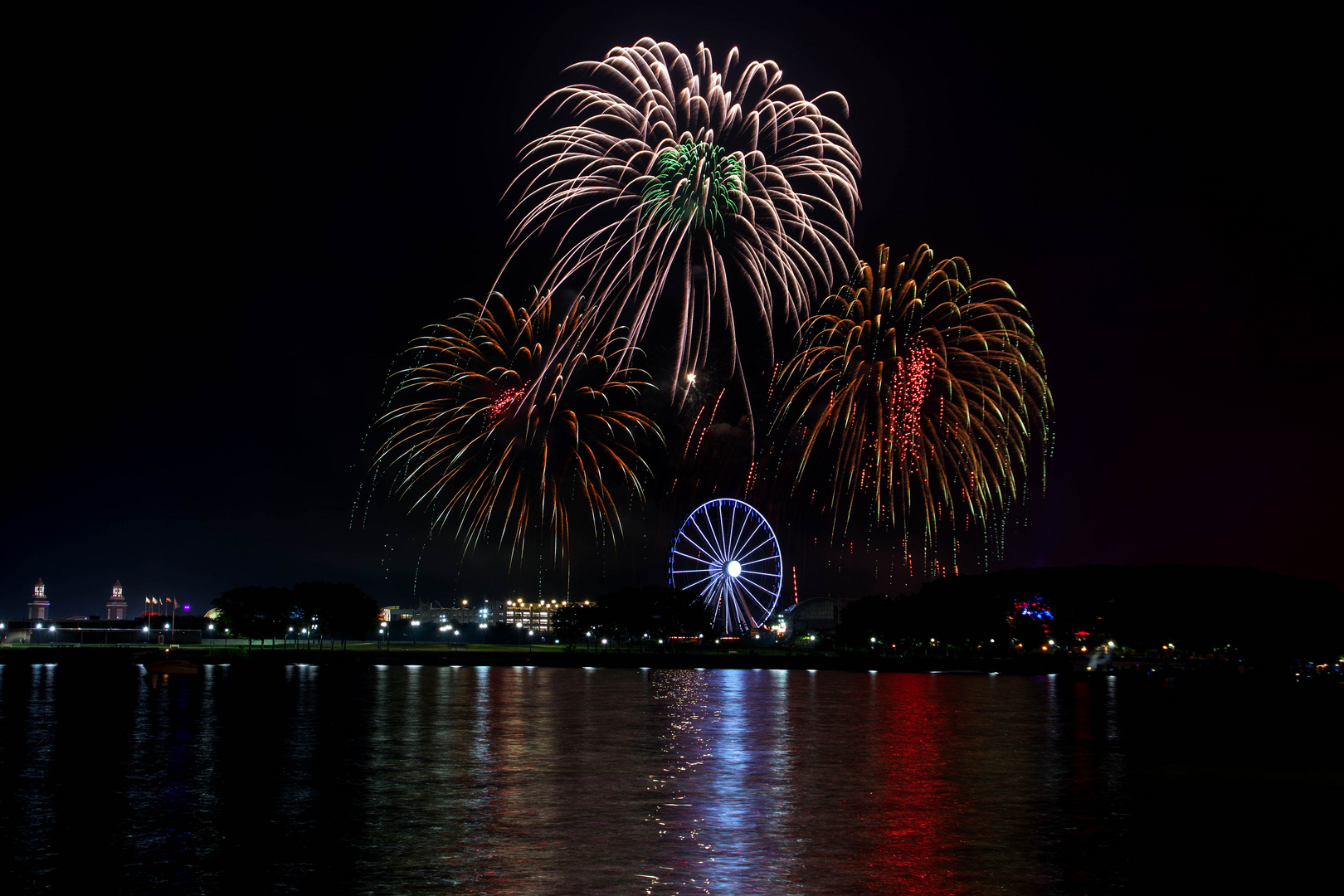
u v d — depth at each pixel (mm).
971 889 30141
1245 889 30453
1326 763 57969
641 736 68688
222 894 29172
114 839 35812
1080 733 74062
